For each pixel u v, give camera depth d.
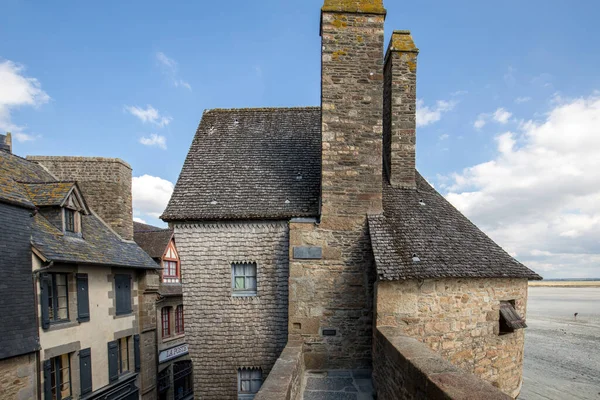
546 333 31.38
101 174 12.34
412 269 6.36
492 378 6.96
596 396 16.47
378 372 5.91
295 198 8.23
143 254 12.37
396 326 6.27
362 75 7.61
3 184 8.03
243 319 7.96
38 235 8.36
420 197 8.21
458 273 6.48
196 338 7.98
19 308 7.43
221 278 8.02
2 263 7.20
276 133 10.10
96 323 9.85
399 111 8.50
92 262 9.29
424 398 3.53
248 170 9.05
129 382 11.11
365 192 7.51
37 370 7.74
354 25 7.66
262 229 8.01
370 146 7.57
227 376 7.93
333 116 7.55
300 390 6.06
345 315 7.29
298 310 7.32
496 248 7.61
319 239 7.42
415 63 8.52
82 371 9.14
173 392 16.05
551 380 18.66
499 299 7.13
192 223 8.11
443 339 6.48
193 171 9.09
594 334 31.06
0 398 6.95
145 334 12.09
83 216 11.16
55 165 12.14
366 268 7.36
